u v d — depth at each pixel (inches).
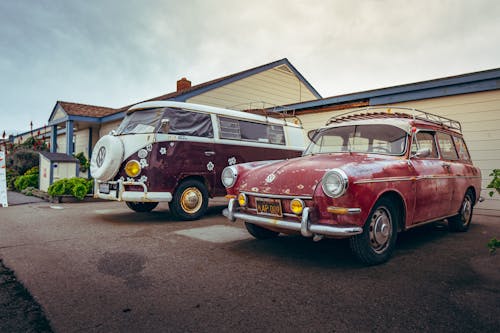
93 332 78.7
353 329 81.0
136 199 212.5
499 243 112.3
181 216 226.8
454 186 181.2
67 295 100.0
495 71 268.7
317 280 114.9
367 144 163.9
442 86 296.5
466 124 288.7
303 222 119.9
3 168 305.7
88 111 583.8
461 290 106.7
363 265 132.0
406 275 121.0
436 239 183.0
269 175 142.6
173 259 137.6
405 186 141.2
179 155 226.5
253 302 96.3
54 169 384.8
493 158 276.2
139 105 238.4
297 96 609.0
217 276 117.9
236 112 274.4
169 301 96.3
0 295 99.5
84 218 236.8
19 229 195.8
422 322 84.8
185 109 237.8
